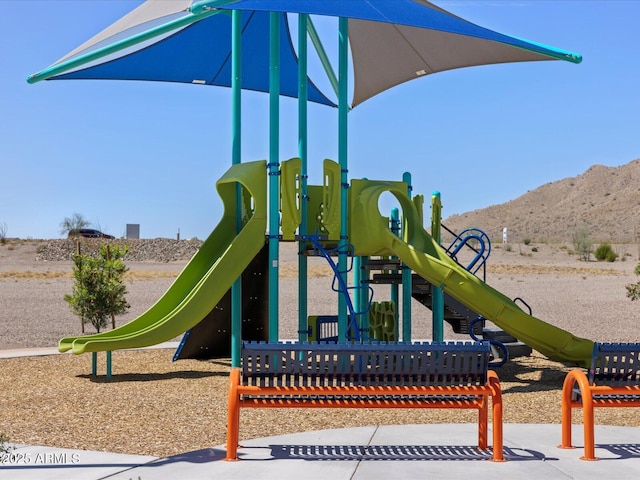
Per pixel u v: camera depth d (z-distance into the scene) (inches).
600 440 322.0
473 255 2753.4
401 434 330.0
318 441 315.6
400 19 450.3
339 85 537.3
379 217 528.7
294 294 1368.1
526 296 1364.4
